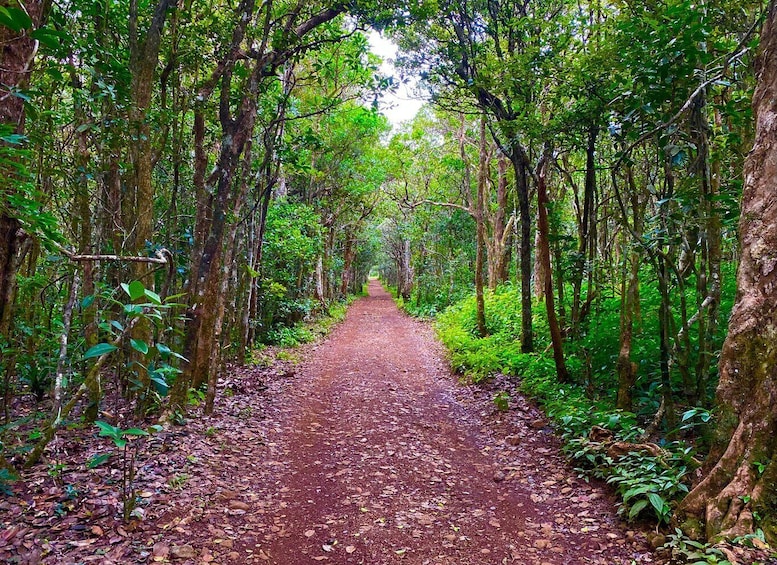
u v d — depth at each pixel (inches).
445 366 472.1
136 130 227.5
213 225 276.5
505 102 396.8
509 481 205.3
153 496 165.6
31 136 180.2
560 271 334.0
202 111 305.0
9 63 147.6
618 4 271.6
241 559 139.3
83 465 184.1
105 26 230.2
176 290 335.9
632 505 163.5
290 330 629.9
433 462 228.2
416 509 178.2
